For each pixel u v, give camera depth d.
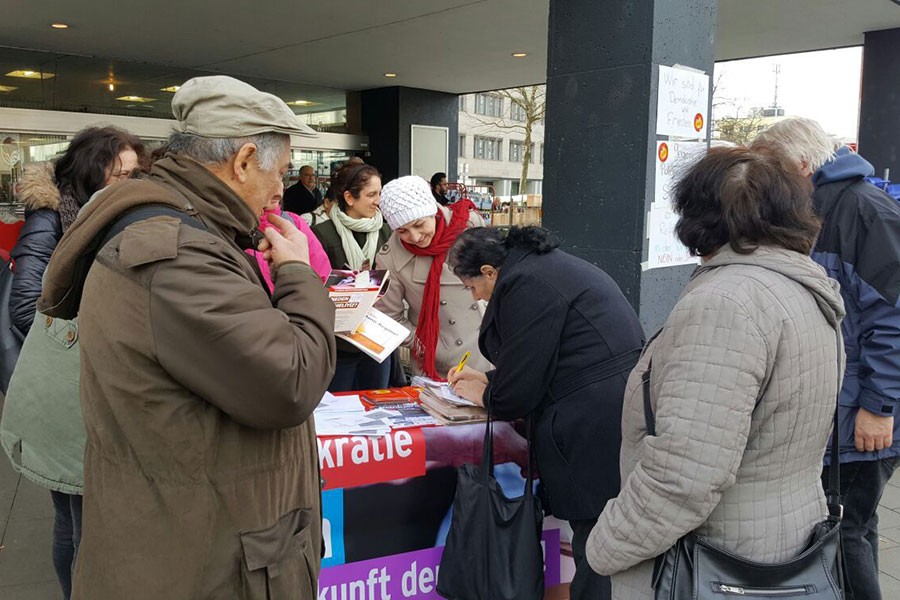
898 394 2.16
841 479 2.33
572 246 3.31
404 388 2.68
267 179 1.34
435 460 2.20
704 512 1.25
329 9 6.19
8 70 7.93
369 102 11.05
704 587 1.29
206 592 1.20
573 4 3.19
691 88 3.20
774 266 1.31
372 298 2.25
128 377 1.15
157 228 1.16
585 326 1.99
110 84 8.70
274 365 1.15
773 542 1.32
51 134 8.18
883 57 7.12
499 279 2.10
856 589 2.31
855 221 2.24
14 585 2.76
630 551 1.32
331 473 2.07
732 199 1.33
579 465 1.99
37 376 1.95
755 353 1.23
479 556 2.07
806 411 1.30
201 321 1.11
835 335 1.37
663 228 3.15
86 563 1.24
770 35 7.34
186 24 6.71
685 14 3.09
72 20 6.55
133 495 1.18
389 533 2.18
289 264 1.33
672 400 1.27
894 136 7.19
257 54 8.23
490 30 7.00
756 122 18.83
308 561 1.34
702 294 1.30
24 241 2.29
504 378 2.04
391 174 10.92
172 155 1.31
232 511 1.21
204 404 1.18
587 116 3.20
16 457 2.02
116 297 1.15
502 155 36.47
